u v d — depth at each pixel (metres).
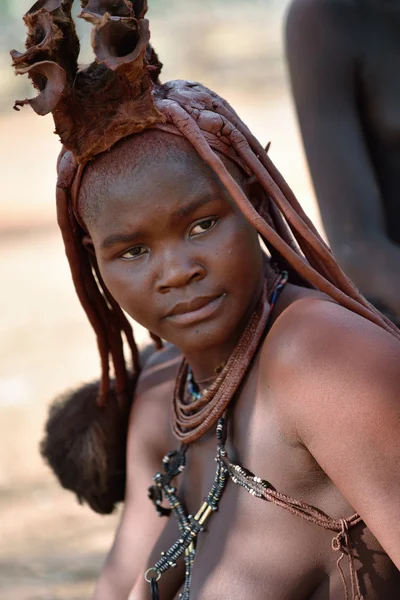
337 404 2.16
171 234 2.30
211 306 2.33
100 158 2.32
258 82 31.97
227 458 2.42
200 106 2.37
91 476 3.01
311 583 2.31
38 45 2.18
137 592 2.65
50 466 3.09
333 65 3.84
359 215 3.70
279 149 24.08
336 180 3.77
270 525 2.33
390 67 3.80
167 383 2.91
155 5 43.25
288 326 2.34
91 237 2.46
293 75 3.93
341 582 2.31
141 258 2.34
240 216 2.34
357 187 3.74
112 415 2.99
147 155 2.28
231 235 2.31
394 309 3.49
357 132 3.82
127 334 2.90
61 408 3.05
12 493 7.71
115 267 2.37
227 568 2.36
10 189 24.42
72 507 7.32
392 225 3.84
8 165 26.89
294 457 2.29
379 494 2.12
